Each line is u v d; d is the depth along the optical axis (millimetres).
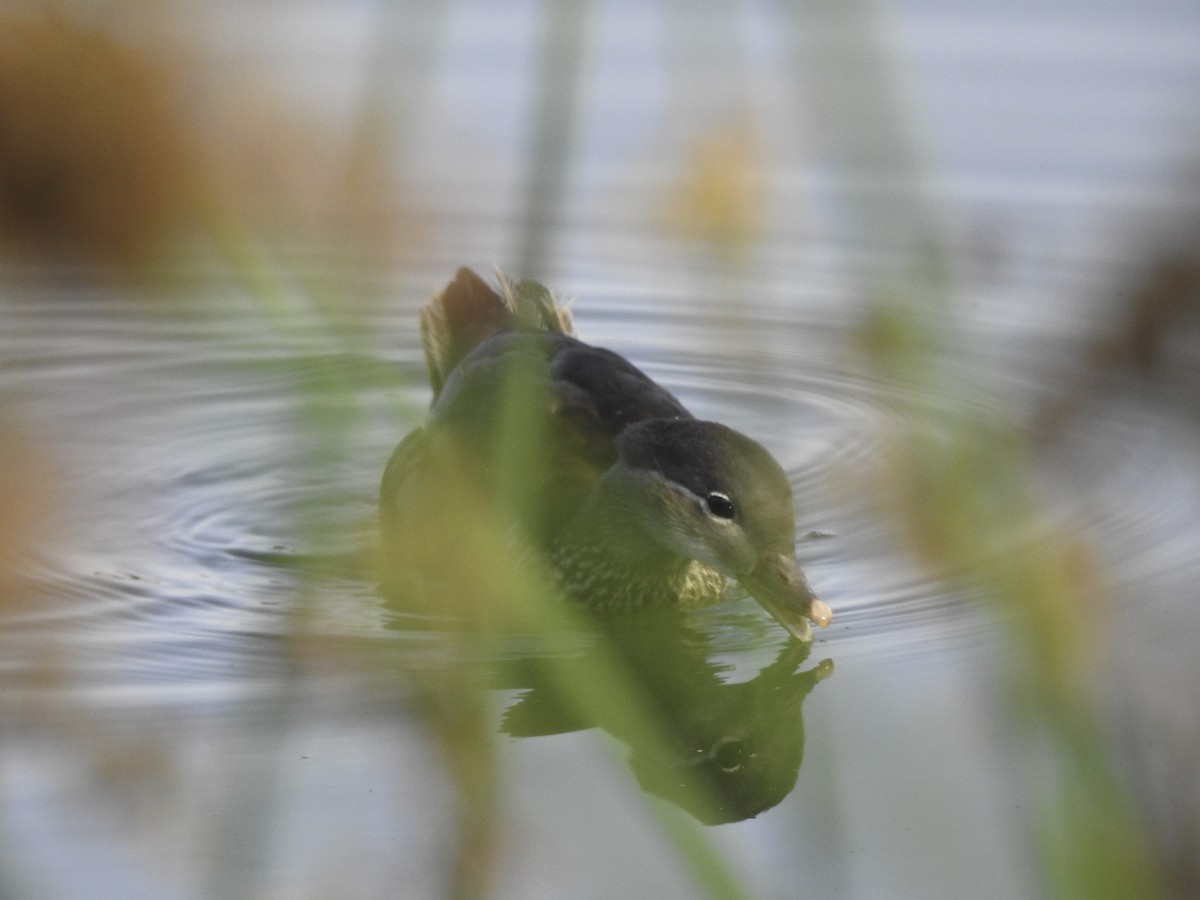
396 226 6914
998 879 11531
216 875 11586
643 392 19297
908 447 8258
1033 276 24484
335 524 10555
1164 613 15773
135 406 23500
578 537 18250
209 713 14383
